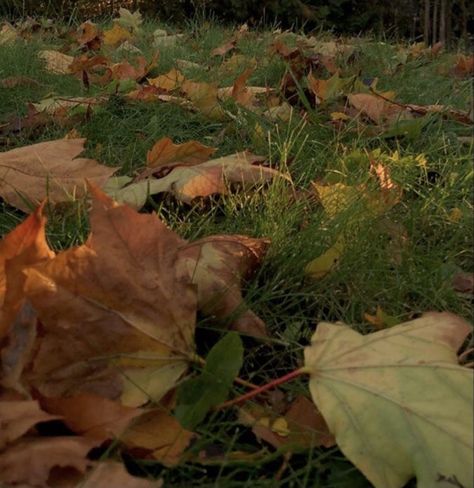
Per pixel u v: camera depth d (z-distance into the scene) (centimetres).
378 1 363
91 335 60
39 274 57
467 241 90
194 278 71
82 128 121
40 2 333
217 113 129
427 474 54
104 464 53
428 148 114
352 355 60
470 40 330
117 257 60
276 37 236
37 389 59
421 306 79
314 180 102
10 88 146
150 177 98
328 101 135
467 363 71
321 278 80
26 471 53
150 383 60
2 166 90
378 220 88
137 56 188
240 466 58
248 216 90
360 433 56
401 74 174
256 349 71
